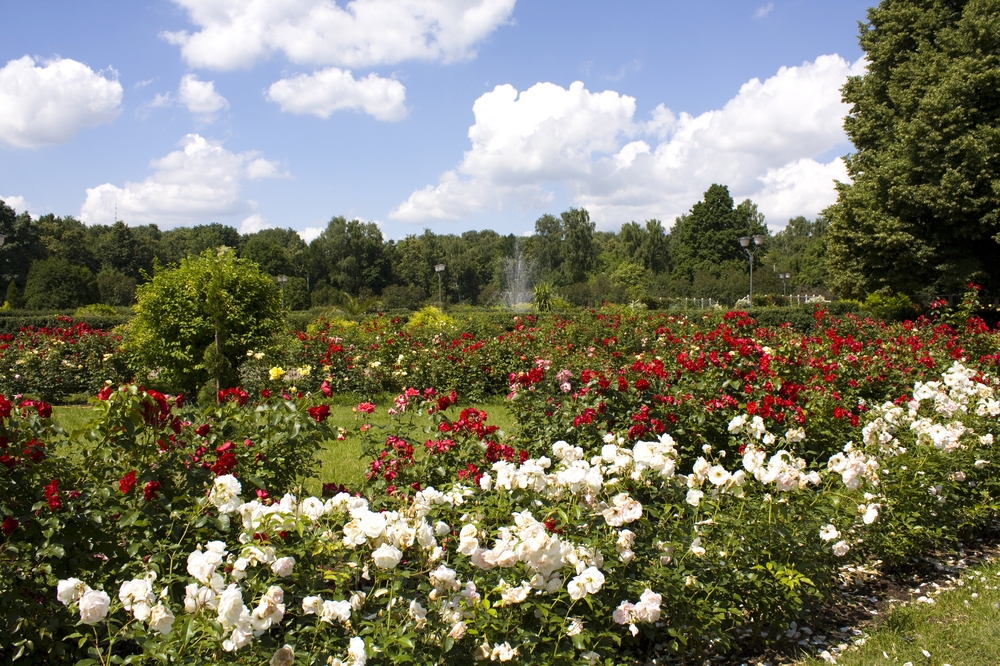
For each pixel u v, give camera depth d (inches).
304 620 88.0
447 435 161.5
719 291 1873.8
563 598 100.6
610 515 103.5
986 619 127.6
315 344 414.9
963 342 342.0
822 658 116.8
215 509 105.3
